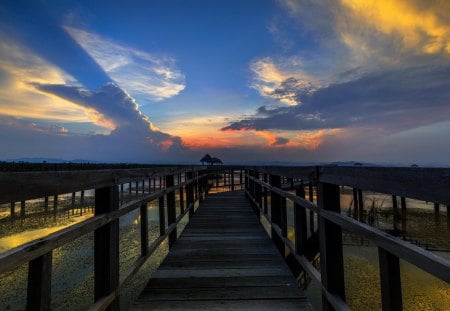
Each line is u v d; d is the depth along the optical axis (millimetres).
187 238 4934
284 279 3092
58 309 5535
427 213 22750
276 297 2660
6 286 6488
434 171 886
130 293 6113
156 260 8195
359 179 1370
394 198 22641
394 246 1092
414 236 14164
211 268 3447
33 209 19578
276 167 3668
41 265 1173
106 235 1898
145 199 2785
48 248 1170
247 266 3508
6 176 971
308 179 2162
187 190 7016
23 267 7629
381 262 1229
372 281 7219
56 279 6930
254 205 7695
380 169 1194
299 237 2795
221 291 2791
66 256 8641
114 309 1963
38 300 1156
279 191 3600
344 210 24484
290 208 17484
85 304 5707
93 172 1650
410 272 8062
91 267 7719
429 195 908
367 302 6070
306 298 2648
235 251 4148
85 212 17859
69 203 23078
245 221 6426
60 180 1306
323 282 1923
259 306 2490
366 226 1336
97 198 1892
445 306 6148
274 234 4367
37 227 13242
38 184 1147
